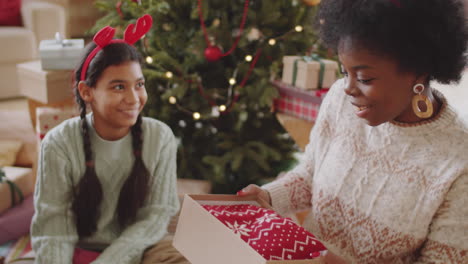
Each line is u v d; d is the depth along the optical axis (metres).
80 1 4.14
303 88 2.08
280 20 2.04
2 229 1.64
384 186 0.86
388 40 0.69
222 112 2.12
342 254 0.94
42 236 1.16
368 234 0.89
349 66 0.75
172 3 1.94
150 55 1.99
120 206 1.22
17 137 2.57
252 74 2.09
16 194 1.71
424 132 0.82
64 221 1.17
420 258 0.85
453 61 0.72
